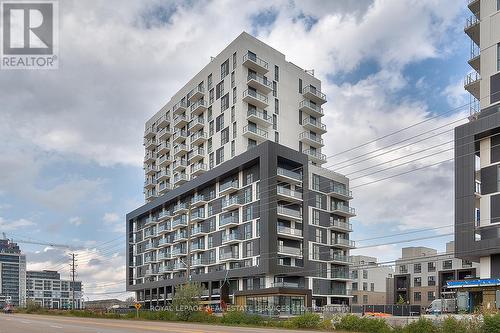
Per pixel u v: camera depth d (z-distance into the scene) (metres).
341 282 74.12
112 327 27.28
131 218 106.44
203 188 78.38
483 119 43.12
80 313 59.75
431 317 27.72
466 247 42.59
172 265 84.06
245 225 66.75
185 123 88.50
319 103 86.12
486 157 43.38
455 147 45.22
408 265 103.00
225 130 75.44
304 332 25.75
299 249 66.62
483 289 40.97
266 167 63.56
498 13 45.12
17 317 47.66
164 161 92.81
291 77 81.06
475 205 42.91
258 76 74.44
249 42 74.81
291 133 78.69
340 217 78.38
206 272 73.50
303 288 61.16
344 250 77.38
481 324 22.75
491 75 44.91
